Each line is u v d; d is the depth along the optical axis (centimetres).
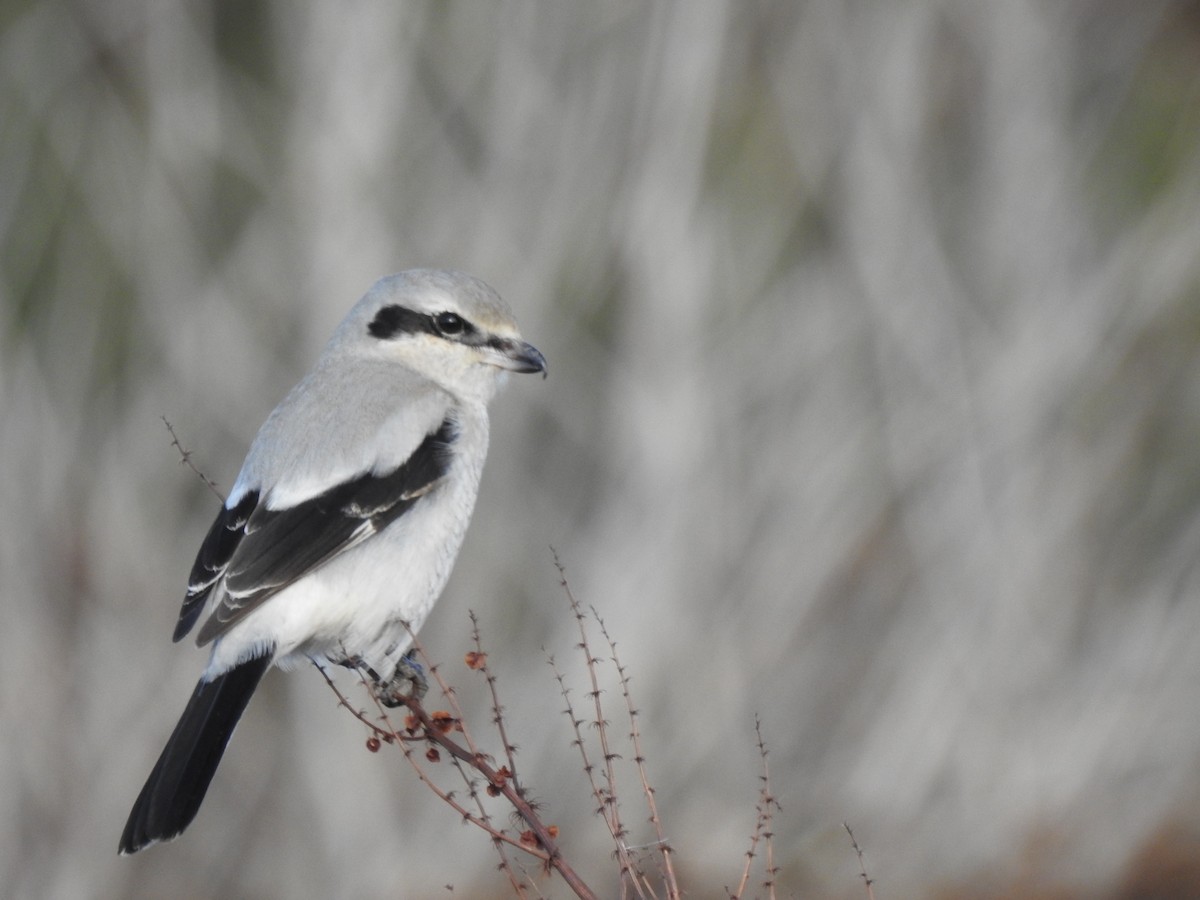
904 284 1265
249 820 1216
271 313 1274
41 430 1241
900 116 1288
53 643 1196
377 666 720
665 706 1175
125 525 1216
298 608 685
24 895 1140
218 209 1394
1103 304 1269
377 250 1223
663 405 1205
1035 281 1300
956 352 1249
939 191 1396
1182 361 1367
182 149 1329
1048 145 1341
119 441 1247
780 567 1205
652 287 1219
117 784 1172
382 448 717
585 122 1266
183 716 660
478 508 1226
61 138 1410
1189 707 1206
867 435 1268
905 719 1198
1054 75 1363
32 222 1384
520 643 1215
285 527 687
